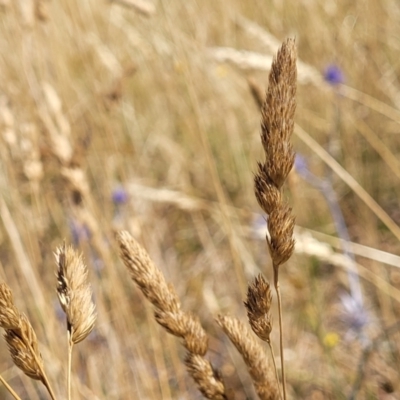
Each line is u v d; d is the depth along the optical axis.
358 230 1.33
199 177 1.58
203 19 1.47
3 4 1.08
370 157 1.41
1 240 1.16
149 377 0.94
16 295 1.12
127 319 0.99
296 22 1.51
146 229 1.28
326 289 1.20
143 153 1.56
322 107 1.52
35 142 0.98
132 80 1.61
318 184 1.25
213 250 1.33
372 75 1.39
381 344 1.00
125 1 1.06
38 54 1.12
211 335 1.23
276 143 0.59
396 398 0.94
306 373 1.04
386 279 1.13
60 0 1.31
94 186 1.32
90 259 1.00
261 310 0.60
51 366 0.90
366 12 1.42
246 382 1.09
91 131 1.28
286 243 0.59
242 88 1.52
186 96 1.52
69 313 0.58
